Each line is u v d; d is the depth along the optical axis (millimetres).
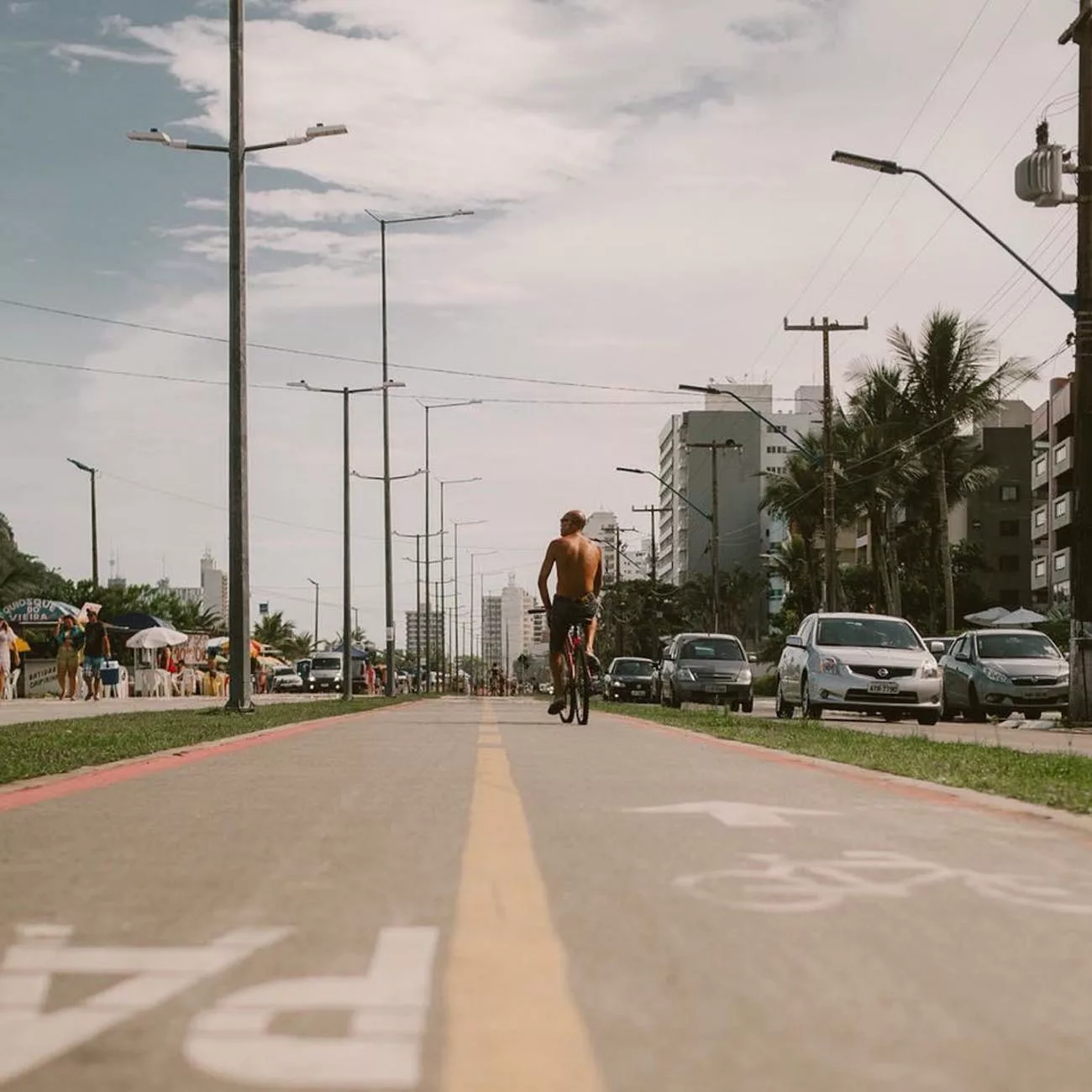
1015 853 6301
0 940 4398
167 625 52875
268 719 20094
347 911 4855
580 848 6305
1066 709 28000
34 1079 2998
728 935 4512
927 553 83375
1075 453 24359
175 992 3744
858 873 5730
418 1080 2992
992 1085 2996
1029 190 23891
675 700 36250
